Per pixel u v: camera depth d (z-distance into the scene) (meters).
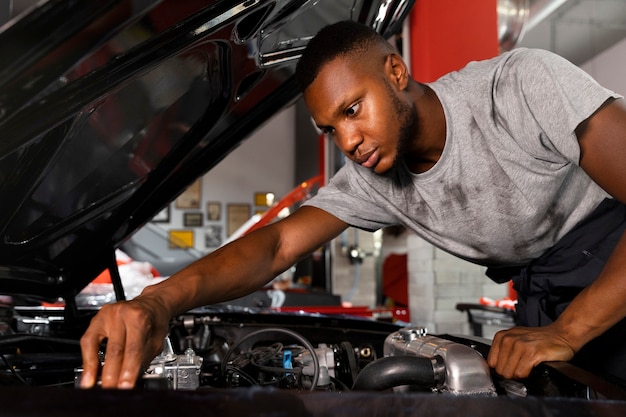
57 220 1.14
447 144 1.03
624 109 0.86
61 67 0.67
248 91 1.07
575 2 4.98
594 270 1.04
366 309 3.18
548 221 1.07
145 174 1.17
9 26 0.60
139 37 0.71
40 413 0.39
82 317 1.34
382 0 1.08
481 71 1.05
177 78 0.92
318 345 1.23
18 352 1.16
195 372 0.79
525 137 0.96
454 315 3.63
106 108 0.88
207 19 0.77
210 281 0.92
